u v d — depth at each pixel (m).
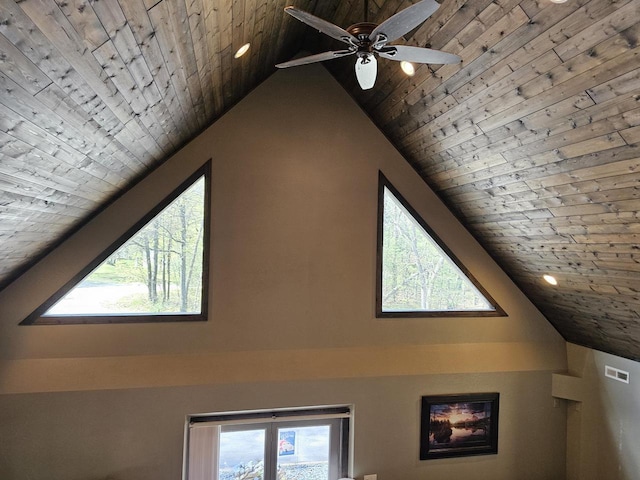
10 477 3.47
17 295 3.60
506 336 4.73
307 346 4.19
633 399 4.18
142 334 3.83
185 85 2.72
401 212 4.51
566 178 2.97
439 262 4.59
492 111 2.99
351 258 4.30
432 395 4.39
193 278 3.98
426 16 1.70
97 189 3.17
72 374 3.63
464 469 4.48
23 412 3.49
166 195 3.87
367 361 4.27
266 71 4.01
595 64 2.17
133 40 1.76
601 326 4.25
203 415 3.97
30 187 2.32
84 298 3.77
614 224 2.96
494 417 4.56
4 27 1.21
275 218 4.12
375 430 4.25
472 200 4.12
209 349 3.97
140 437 3.72
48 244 3.52
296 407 4.07
